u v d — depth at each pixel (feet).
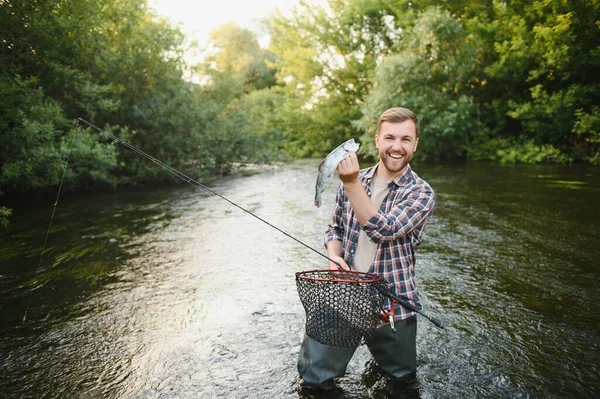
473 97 62.18
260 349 9.50
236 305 11.95
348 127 78.33
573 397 7.68
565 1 50.19
